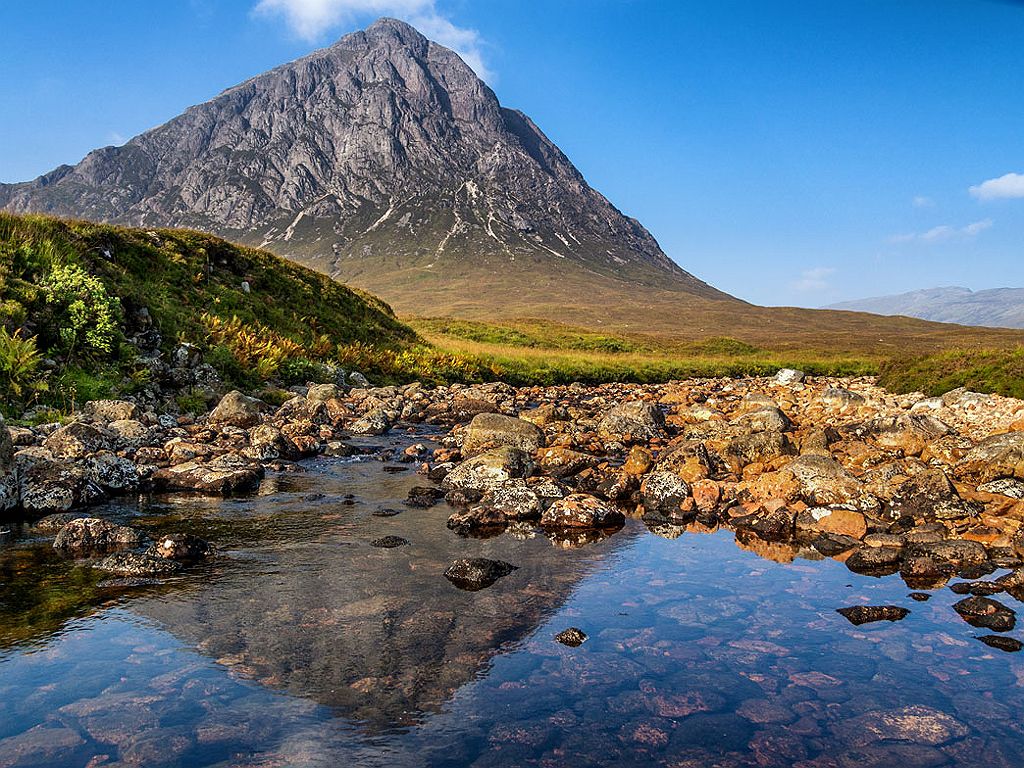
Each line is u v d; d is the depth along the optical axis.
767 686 3.31
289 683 3.29
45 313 9.37
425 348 20.05
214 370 11.10
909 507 5.65
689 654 3.59
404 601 4.12
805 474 6.14
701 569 4.70
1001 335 63.81
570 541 5.24
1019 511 5.44
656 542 5.26
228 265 17.33
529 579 4.47
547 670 3.44
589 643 3.69
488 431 8.16
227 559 4.70
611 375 22.95
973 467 6.78
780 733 2.92
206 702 3.13
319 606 4.03
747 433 7.90
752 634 3.79
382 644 3.63
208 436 8.16
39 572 4.41
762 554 5.01
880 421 8.67
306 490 6.50
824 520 5.49
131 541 4.84
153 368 10.00
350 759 2.71
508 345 31.67
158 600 4.07
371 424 9.91
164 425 8.55
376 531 5.33
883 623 3.91
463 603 4.11
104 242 13.52
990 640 3.71
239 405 9.27
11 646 3.55
